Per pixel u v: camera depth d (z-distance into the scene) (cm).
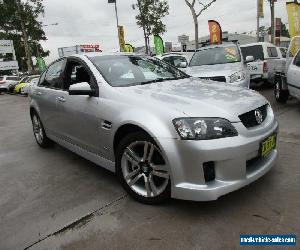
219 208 307
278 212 293
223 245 255
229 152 277
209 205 313
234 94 339
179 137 279
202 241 262
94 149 387
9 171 465
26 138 671
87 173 428
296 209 296
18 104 1466
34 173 447
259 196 324
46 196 367
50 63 519
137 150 329
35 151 559
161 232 278
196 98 315
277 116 662
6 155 551
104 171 431
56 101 450
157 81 398
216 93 338
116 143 350
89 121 376
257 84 1109
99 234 282
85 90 365
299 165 393
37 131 576
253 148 292
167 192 303
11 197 373
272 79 1048
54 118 470
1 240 286
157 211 310
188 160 278
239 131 287
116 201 338
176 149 282
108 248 263
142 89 352
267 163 323
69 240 278
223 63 832
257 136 300
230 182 283
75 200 349
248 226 276
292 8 1377
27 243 278
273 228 271
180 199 310
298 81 652
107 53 440
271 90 1092
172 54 1248
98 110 358
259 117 318
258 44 1127
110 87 360
